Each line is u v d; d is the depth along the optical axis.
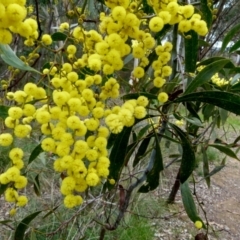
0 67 0.92
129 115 0.21
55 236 0.65
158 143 0.34
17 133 0.22
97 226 0.68
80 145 0.21
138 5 0.24
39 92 0.22
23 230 0.35
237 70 0.38
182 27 0.23
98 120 0.23
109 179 0.34
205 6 0.32
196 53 0.33
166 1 0.22
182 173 0.35
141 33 0.23
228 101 0.27
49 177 0.84
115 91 0.26
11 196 0.24
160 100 0.28
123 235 0.69
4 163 0.85
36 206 0.74
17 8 0.16
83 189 0.22
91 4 0.32
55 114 0.21
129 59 0.39
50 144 0.21
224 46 0.38
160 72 0.27
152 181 0.36
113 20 0.22
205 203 0.96
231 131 1.60
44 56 0.73
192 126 0.54
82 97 0.23
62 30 0.29
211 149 1.29
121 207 0.41
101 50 0.21
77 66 0.26
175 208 0.88
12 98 0.24
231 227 0.85
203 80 0.28
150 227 0.75
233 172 1.19
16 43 0.62
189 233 0.79
